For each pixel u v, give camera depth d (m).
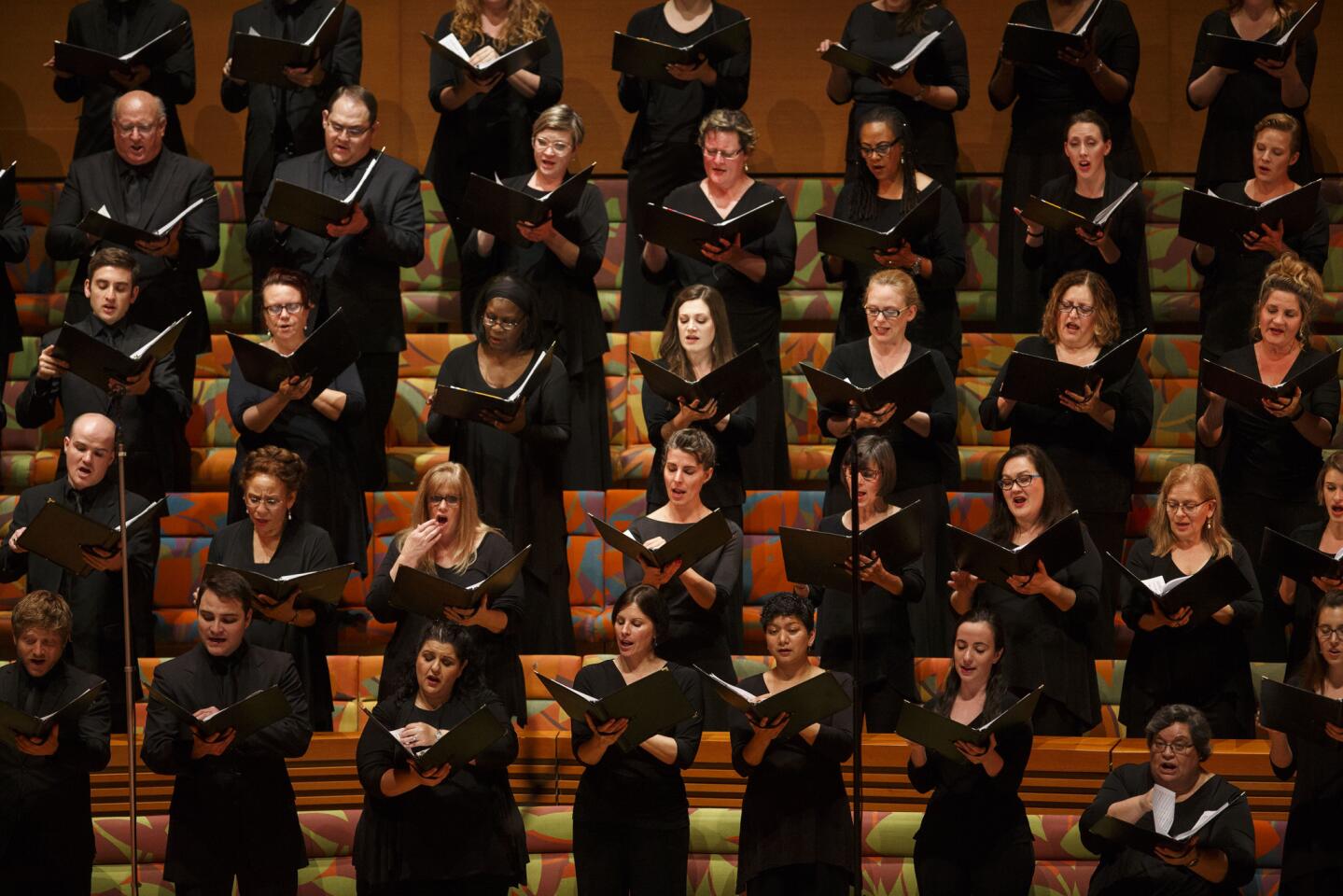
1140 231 20.72
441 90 21.42
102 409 19.17
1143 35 25.38
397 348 20.34
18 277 23.45
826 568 15.75
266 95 21.84
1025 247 21.05
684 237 18.19
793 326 23.69
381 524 20.27
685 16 22.16
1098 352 18.83
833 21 25.44
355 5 25.53
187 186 20.77
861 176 20.77
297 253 20.20
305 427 18.69
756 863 15.39
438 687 15.37
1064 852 16.70
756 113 25.50
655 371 17.08
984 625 15.69
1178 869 15.09
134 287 19.41
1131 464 18.88
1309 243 21.09
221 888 15.35
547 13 21.72
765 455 20.41
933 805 15.53
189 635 19.81
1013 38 20.70
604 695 15.66
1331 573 16.14
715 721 17.38
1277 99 22.02
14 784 15.44
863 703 17.28
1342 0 24.86
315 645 17.45
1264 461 18.97
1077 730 16.97
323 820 17.08
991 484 21.92
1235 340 20.94
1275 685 14.79
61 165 25.28
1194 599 15.91
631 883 15.52
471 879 15.45
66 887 15.54
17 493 21.58
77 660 17.58
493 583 15.65
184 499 20.19
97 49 22.44
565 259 19.83
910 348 18.70
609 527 15.80
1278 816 16.33
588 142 25.56
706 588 16.91
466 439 18.42
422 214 20.47
